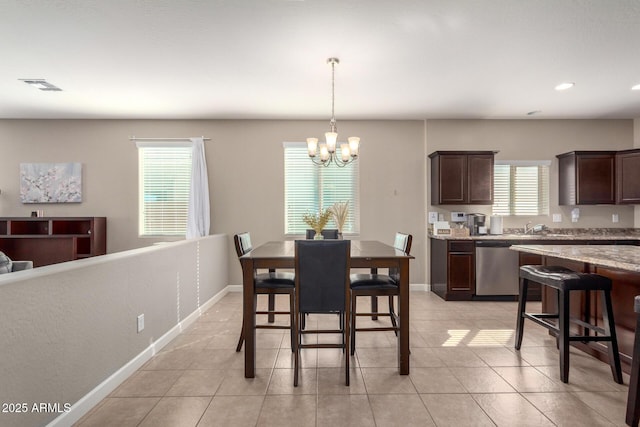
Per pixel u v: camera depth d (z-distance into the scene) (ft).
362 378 7.58
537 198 16.70
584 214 16.57
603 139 16.52
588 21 8.16
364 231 16.57
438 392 6.97
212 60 10.18
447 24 8.29
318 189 16.67
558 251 8.48
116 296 7.15
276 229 16.49
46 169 16.16
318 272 7.38
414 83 11.97
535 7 7.61
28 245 16.08
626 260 6.72
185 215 16.66
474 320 11.87
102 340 6.67
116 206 16.38
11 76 11.25
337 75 11.27
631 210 16.51
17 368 4.76
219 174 16.48
